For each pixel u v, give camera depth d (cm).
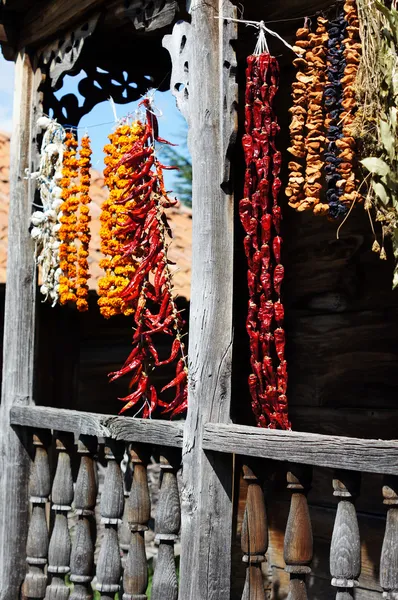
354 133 255
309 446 260
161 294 363
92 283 596
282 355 296
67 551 405
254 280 298
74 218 408
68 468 409
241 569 422
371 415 383
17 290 447
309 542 270
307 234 413
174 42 326
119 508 369
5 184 736
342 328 397
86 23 403
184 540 304
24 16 446
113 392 616
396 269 258
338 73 270
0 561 438
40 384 557
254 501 290
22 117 448
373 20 254
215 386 305
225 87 308
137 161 364
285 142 412
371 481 383
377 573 378
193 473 304
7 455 440
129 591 346
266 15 394
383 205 253
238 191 418
